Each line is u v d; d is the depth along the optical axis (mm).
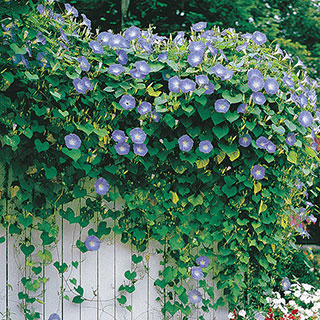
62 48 2904
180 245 3301
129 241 3377
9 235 3027
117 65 2998
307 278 5012
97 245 3109
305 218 3906
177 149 3242
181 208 3297
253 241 3369
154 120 3102
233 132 3229
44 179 2963
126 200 3154
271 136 3215
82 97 3008
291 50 8922
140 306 3393
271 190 3371
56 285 3162
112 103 3008
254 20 8820
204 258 3354
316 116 3611
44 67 2793
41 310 3117
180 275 3369
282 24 10469
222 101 3066
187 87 3021
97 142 3018
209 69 3121
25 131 2742
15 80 2770
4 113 2740
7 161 2820
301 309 3824
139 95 3162
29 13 2682
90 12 7559
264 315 3570
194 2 7984
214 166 3291
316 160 3850
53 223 3037
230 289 3508
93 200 3203
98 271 3285
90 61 3059
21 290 3057
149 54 3221
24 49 2586
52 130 2867
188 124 3141
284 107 3322
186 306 3400
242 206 3352
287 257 4066
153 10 7871
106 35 3141
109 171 3066
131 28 3215
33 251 3086
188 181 3258
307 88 3539
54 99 2873
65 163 3000
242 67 3215
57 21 2867
